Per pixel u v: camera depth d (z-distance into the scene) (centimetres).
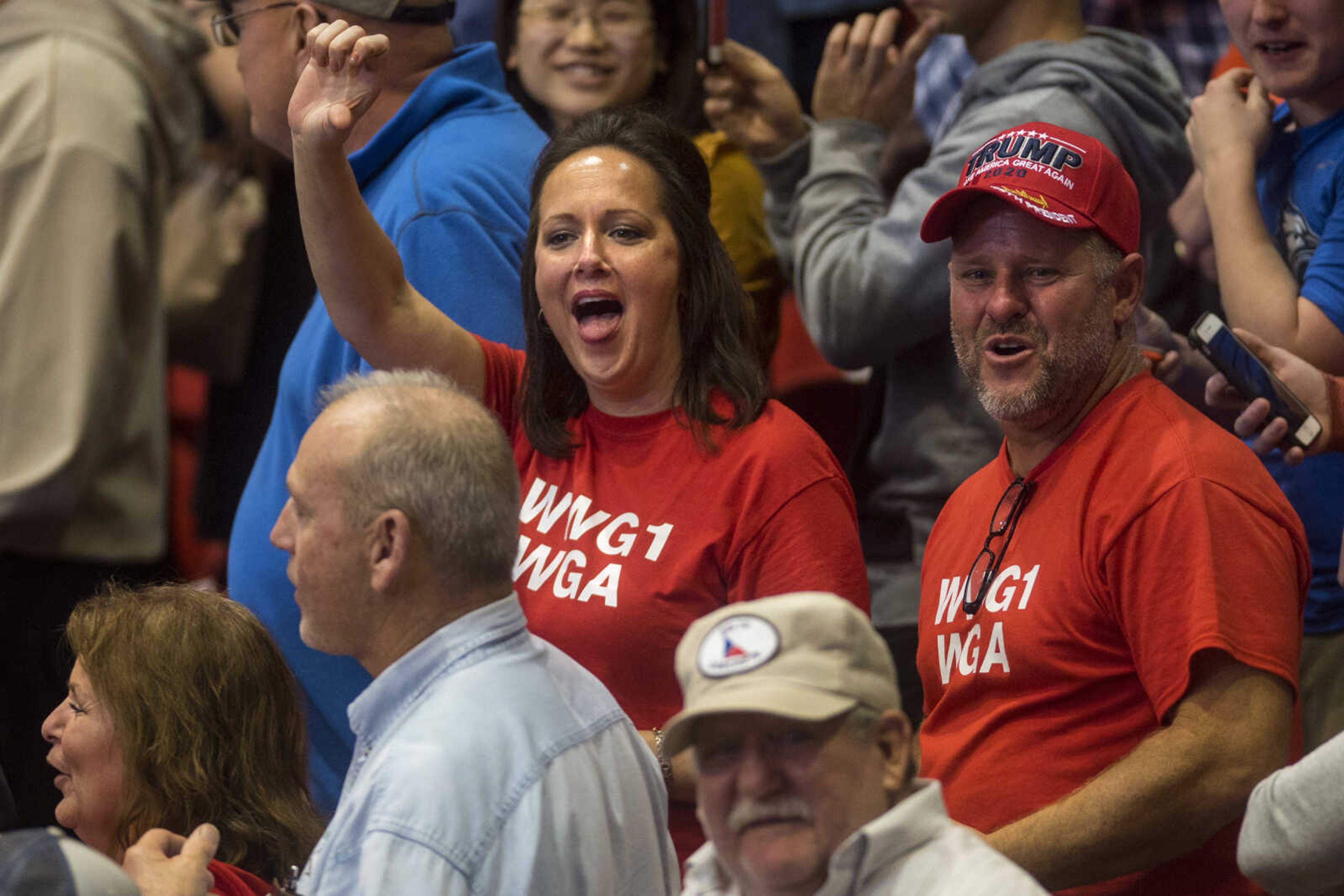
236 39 1192
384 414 702
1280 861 651
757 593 862
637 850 714
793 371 1540
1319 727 1060
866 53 1307
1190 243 1228
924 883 536
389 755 667
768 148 1344
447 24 1184
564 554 897
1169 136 1234
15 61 1349
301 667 1101
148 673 825
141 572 1384
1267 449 943
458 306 1086
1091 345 830
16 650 1312
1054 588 803
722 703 526
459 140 1135
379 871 639
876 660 548
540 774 670
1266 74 1089
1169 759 741
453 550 693
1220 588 756
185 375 1659
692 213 922
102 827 830
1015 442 863
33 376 1313
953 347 1216
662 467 895
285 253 1507
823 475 881
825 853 538
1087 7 1373
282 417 1155
